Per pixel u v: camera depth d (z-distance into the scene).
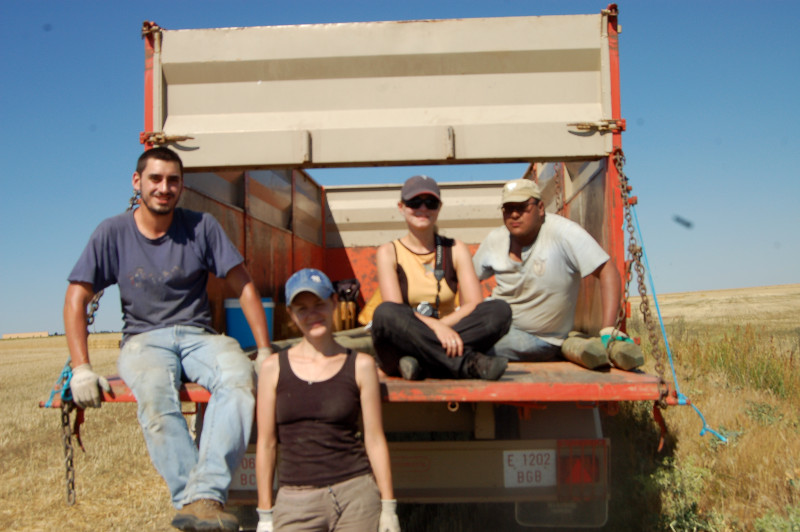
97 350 21.14
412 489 2.88
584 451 2.89
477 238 7.60
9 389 10.77
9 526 3.85
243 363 2.83
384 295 3.22
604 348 2.96
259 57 3.79
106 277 3.11
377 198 7.73
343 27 3.79
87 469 5.12
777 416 5.17
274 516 2.28
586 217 4.41
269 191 5.68
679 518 3.26
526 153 3.67
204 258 3.20
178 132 3.79
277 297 5.86
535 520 2.99
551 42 3.72
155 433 2.60
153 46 3.83
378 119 3.76
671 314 25.64
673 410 5.36
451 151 3.66
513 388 2.66
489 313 2.99
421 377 2.88
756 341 8.47
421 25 3.77
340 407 2.27
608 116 3.68
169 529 3.78
